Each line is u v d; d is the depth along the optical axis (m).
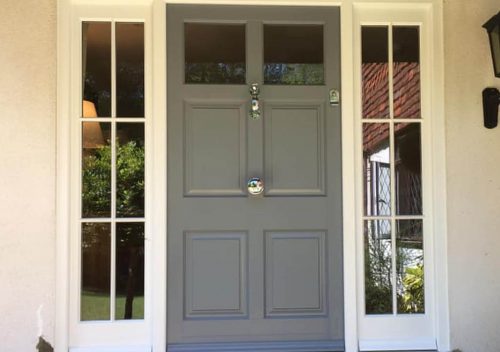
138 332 2.76
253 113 2.85
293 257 2.86
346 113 2.85
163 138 2.78
